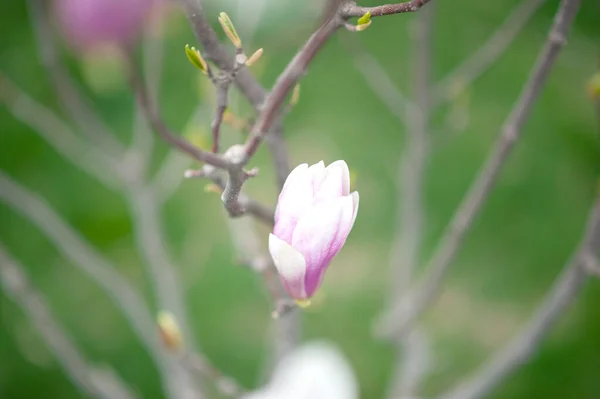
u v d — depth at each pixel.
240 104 1.25
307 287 0.82
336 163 0.81
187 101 2.29
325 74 2.45
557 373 1.94
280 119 0.93
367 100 2.40
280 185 0.95
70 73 2.21
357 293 2.03
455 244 1.06
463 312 2.04
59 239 1.22
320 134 2.30
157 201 1.29
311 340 1.95
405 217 1.32
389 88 1.27
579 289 1.02
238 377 1.92
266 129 0.82
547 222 2.22
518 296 2.08
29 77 2.30
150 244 1.26
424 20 1.11
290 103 0.87
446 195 2.26
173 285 1.26
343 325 1.98
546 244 2.18
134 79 0.84
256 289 2.06
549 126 2.38
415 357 1.37
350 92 2.42
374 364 1.91
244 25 1.08
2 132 2.31
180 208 2.18
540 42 2.53
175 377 1.22
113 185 1.75
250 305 2.05
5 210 2.18
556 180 2.29
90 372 1.17
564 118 2.39
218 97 0.82
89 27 0.83
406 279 1.33
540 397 1.92
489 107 2.43
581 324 2.01
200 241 2.12
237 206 0.84
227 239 2.13
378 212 2.19
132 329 2.00
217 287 2.06
